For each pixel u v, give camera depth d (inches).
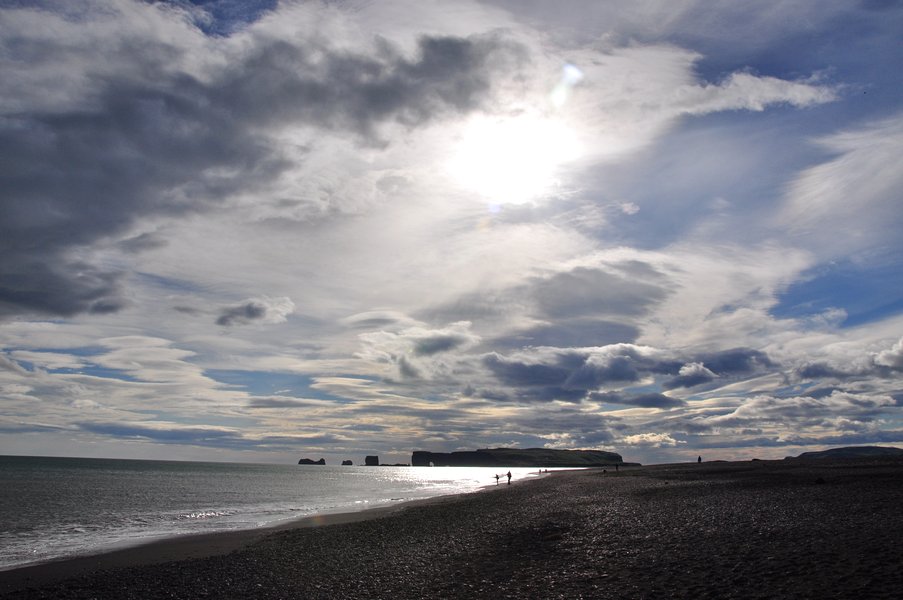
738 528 981.8
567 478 4261.8
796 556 717.9
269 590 791.1
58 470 6909.5
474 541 1151.0
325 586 802.2
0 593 824.9
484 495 2829.7
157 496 3198.8
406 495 3304.6
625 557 827.4
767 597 563.5
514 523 1412.4
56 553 1227.2
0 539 1467.8
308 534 1409.9
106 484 4298.7
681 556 791.1
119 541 1406.3
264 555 1087.6
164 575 912.9
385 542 1224.8
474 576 804.0
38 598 784.3
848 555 696.4
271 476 6688.0
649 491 2116.1
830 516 1032.8
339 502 2778.1
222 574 908.6
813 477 2039.9
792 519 1031.6
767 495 1530.5
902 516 973.8
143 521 1914.4
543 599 642.8
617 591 643.5
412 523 1571.1
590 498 2026.3
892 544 738.8
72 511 2285.9
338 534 1387.8
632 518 1274.6
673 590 622.8
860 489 1487.5
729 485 2043.6
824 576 613.0
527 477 5644.7
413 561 967.0
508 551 992.2
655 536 983.6
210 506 2561.5
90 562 1103.6
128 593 796.0
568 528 1200.8
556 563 840.3
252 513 2192.4
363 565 952.9
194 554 1179.9
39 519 1980.8
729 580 637.9
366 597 722.8
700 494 1764.3
